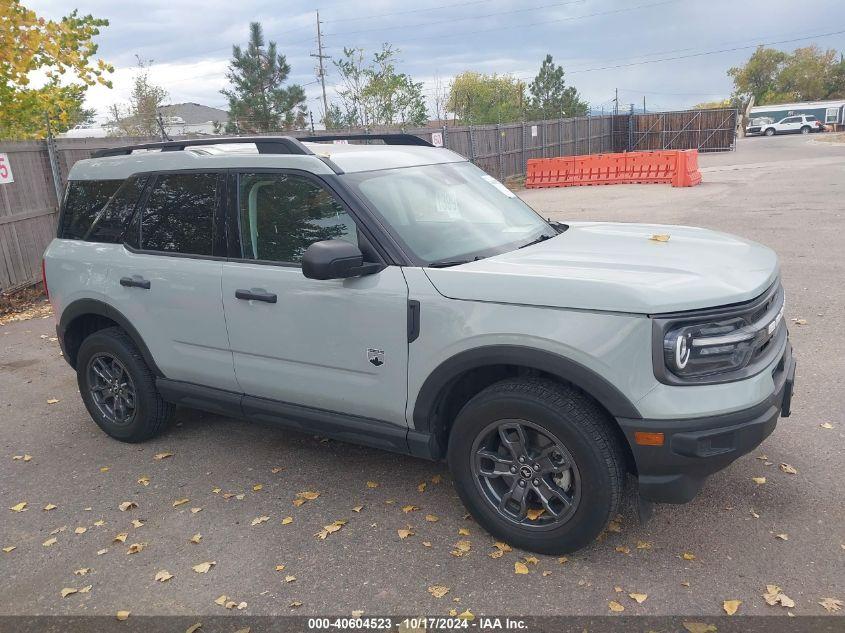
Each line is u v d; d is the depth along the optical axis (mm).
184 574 3453
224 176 4180
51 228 10836
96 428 5383
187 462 4680
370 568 3391
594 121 38312
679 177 20125
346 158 3971
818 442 4277
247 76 37188
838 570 3119
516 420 3244
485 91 50875
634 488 3877
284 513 3951
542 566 3301
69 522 4031
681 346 2883
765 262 3457
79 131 39094
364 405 3732
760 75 121750
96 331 5160
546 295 3090
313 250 3330
